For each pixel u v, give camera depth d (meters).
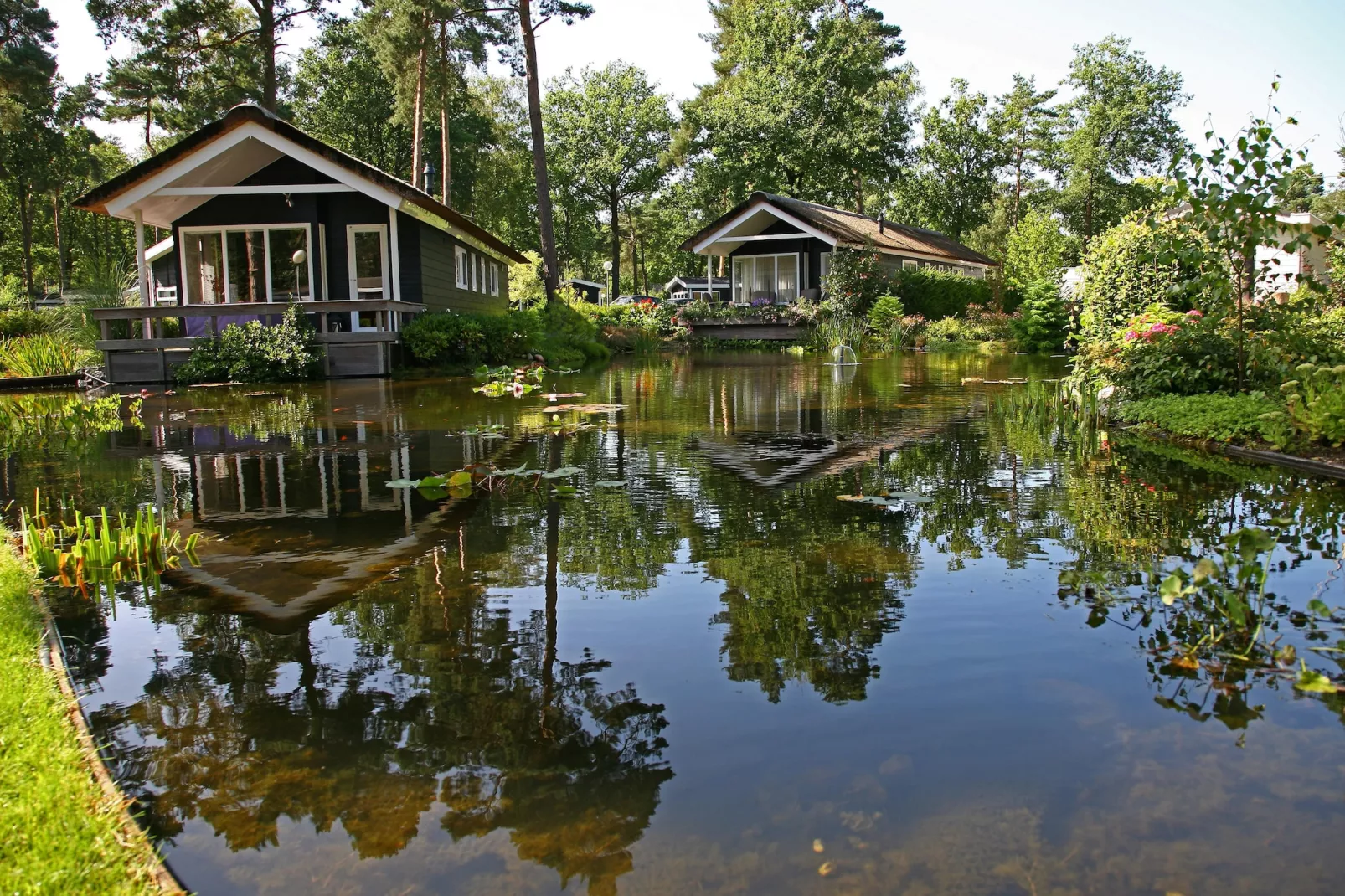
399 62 27.42
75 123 45.38
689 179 49.47
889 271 30.98
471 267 23.58
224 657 3.00
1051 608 3.32
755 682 2.73
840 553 4.08
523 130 52.88
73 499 5.52
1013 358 21.23
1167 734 2.37
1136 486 5.47
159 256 24.31
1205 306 8.33
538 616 3.32
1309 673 2.64
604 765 2.28
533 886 1.81
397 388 13.60
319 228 17.80
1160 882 1.79
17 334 20.62
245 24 27.06
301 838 2.00
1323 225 7.02
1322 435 6.21
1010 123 49.94
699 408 10.33
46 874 1.81
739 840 1.95
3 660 2.86
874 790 2.13
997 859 1.87
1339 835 1.93
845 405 10.50
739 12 45.03
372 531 4.61
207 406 11.14
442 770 2.27
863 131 36.97
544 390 12.96
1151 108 46.75
